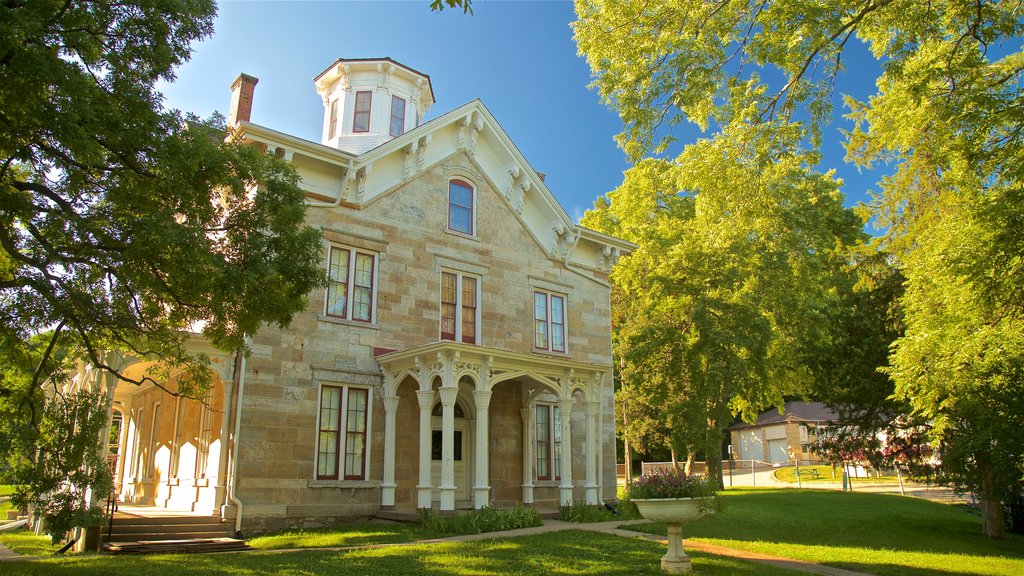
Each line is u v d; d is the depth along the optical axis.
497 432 21.84
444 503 17.14
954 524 22.69
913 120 14.52
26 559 12.50
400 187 20.77
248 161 12.17
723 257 28.45
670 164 16.28
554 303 24.61
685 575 11.45
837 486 39.72
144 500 22.77
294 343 17.66
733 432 68.31
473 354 18.17
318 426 17.72
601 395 23.59
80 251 10.59
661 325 29.67
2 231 10.11
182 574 10.52
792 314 31.30
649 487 12.04
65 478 11.88
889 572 13.60
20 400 11.97
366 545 14.16
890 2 12.38
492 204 23.25
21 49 7.94
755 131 13.94
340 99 27.34
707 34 13.44
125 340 12.54
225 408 16.59
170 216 10.75
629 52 13.97
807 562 14.47
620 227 41.38
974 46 12.72
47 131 9.13
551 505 22.17
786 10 12.41
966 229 14.13
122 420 27.33
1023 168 12.18
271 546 14.46
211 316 13.07
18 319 10.46
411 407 19.70
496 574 11.16
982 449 16.22
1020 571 14.02
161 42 10.43
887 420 23.23
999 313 15.16
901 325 22.05
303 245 12.47
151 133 10.29
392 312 19.78
